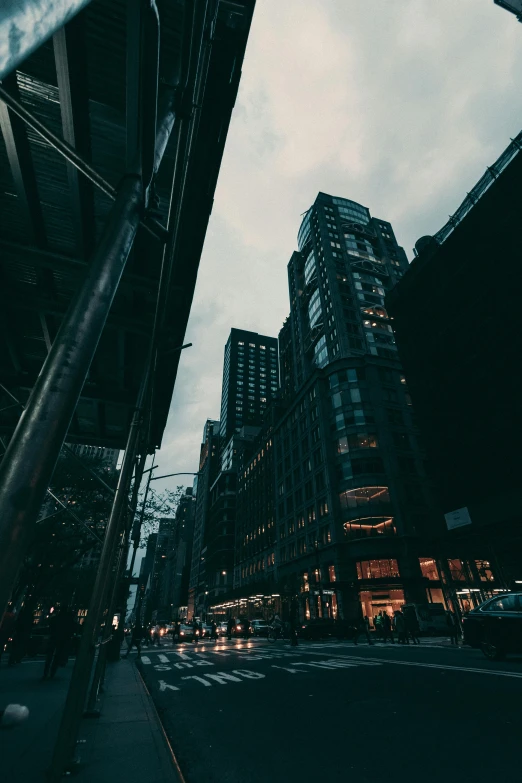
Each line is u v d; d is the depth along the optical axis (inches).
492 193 1160.8
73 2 38.1
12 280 269.9
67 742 134.6
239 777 157.6
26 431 51.3
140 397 330.3
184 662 621.6
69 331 61.1
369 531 1673.2
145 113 84.2
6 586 41.1
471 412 1154.0
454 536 1010.1
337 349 2299.5
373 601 1571.1
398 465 1791.3
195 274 281.4
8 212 229.5
